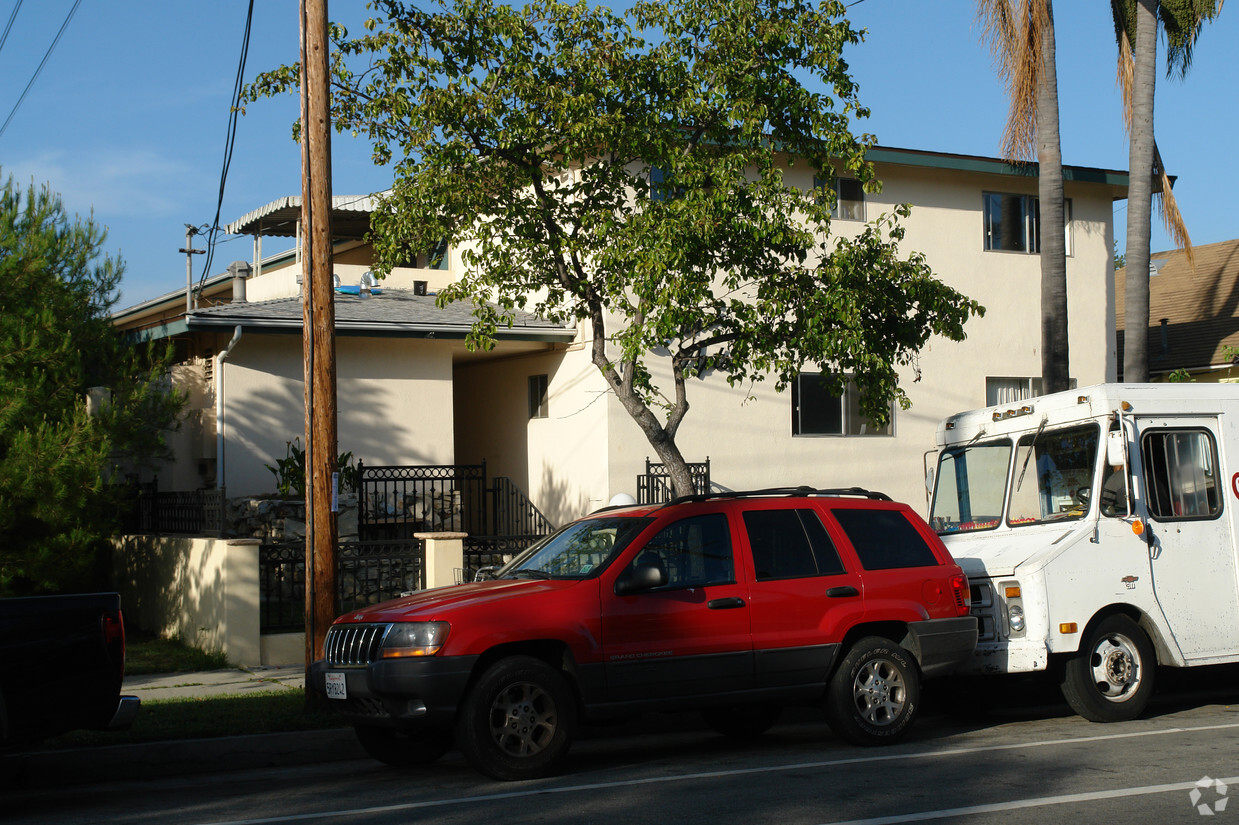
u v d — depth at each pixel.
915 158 20.89
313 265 10.10
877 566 9.18
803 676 8.73
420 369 18.52
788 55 12.71
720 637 8.45
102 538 14.73
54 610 7.45
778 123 12.87
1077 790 7.15
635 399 12.59
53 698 7.37
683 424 19.19
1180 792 7.05
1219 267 27.83
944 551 9.53
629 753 9.18
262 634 13.43
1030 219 22.78
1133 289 18.33
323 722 9.59
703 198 11.88
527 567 9.07
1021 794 7.07
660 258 11.44
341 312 18.09
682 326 12.75
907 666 9.07
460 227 12.91
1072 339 23.03
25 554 13.45
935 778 7.63
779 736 9.89
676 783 7.67
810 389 20.38
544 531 19.97
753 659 8.53
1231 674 12.91
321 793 7.80
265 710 10.02
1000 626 9.89
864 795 7.14
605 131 12.17
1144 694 10.03
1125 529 10.03
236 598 13.19
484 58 12.36
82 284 15.49
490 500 21.94
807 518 9.13
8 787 8.40
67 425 13.79
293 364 17.42
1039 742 9.02
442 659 7.68
